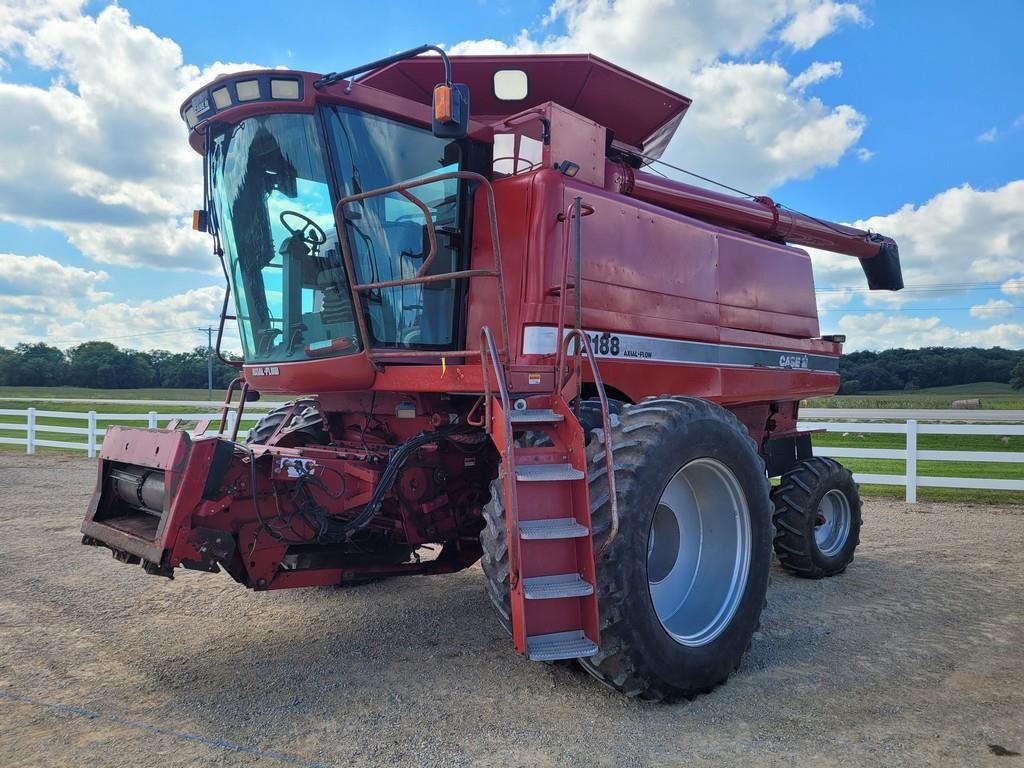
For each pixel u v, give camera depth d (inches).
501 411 139.9
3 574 241.4
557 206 173.3
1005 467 588.7
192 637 182.9
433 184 183.2
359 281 170.2
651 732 131.9
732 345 230.5
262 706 142.0
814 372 275.0
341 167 168.7
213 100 174.2
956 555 282.8
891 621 199.8
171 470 143.9
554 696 147.1
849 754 123.3
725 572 165.0
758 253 246.5
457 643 178.5
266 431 227.9
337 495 167.2
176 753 122.9
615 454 143.6
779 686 154.6
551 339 170.9
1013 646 178.5
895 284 342.3
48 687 151.2
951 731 131.9
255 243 183.9
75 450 684.1
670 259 207.6
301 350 181.9
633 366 192.5
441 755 122.7
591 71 210.7
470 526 193.6
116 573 242.7
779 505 248.1
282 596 218.8
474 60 204.7
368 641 180.1
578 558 136.6
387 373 173.0
